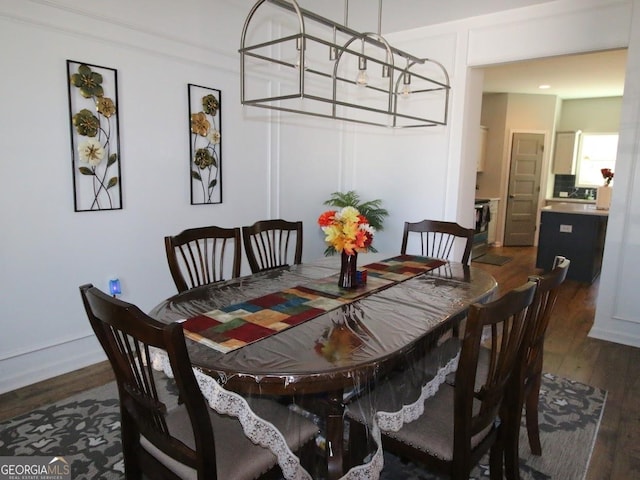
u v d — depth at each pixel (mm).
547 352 3211
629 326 3367
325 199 4461
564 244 5391
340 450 1420
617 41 3168
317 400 1457
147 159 2967
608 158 7879
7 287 2441
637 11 3061
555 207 5816
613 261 3367
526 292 1351
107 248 2840
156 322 1066
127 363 1272
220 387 1331
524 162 7770
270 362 1340
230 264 3629
